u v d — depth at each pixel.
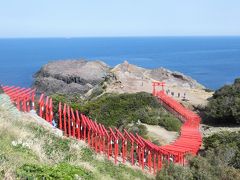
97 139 24.09
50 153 14.70
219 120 45.22
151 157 25.41
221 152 26.00
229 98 46.59
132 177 19.72
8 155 11.35
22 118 19.72
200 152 31.42
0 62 185.75
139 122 36.75
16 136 14.27
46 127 20.39
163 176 20.16
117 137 24.56
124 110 40.25
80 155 17.41
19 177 9.70
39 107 25.27
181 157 26.08
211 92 63.41
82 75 89.88
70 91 82.69
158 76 74.12
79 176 11.69
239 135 32.19
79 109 36.22
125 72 64.12
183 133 35.19
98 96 54.16
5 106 19.70
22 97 23.20
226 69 166.75
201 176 19.97
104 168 18.16
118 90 56.47
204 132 40.66
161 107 43.88
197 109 50.31
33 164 10.95
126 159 24.97
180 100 53.00
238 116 43.69
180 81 73.94
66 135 22.20
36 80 89.38
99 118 37.69
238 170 21.42
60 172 10.72
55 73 92.75
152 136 33.41
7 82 107.25
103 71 93.75
